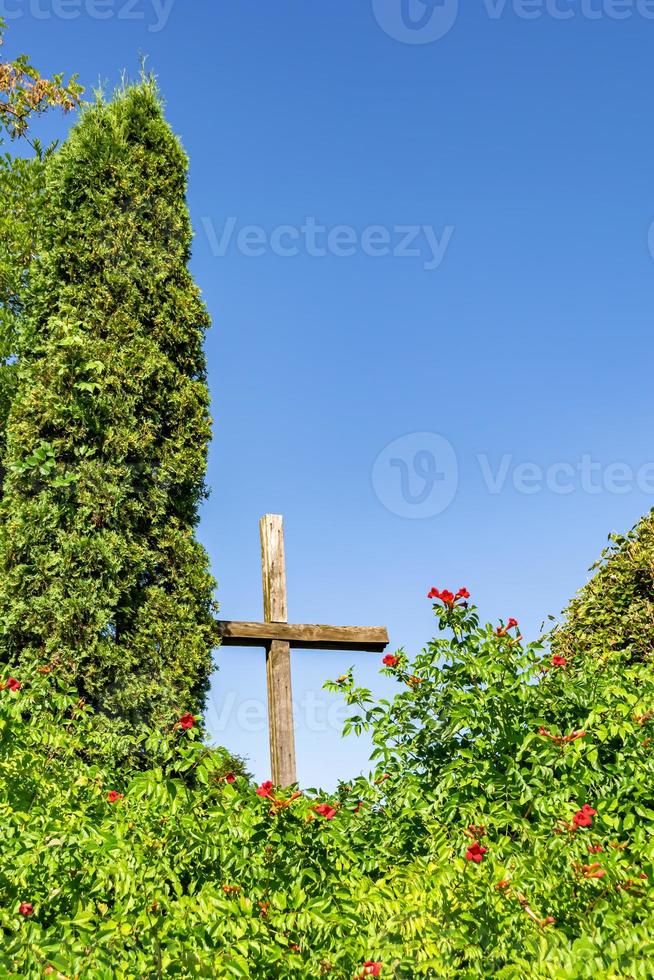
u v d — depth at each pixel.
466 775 4.68
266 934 3.37
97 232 7.77
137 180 8.03
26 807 4.24
